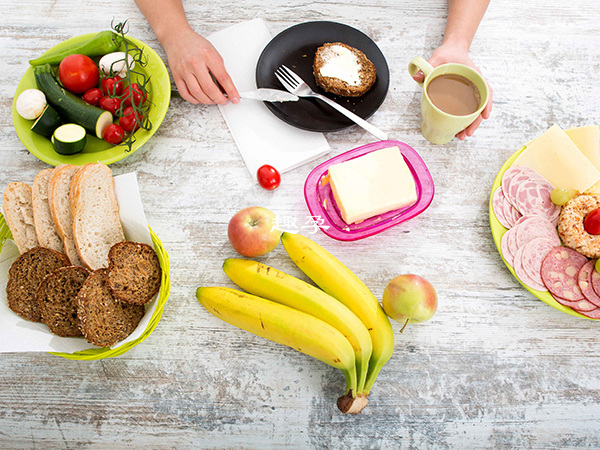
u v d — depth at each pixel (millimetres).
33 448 886
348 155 1040
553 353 942
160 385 919
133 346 861
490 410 908
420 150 1114
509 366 935
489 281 996
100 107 1067
